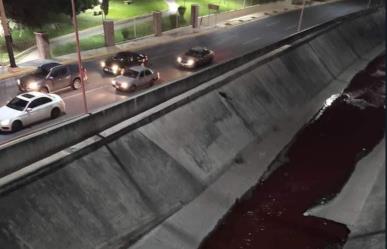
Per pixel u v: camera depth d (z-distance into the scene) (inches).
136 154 830.5
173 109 975.6
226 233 823.7
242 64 1322.6
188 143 958.4
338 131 1332.4
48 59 1403.8
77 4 1658.5
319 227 869.8
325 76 1759.4
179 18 2154.3
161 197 814.5
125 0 2175.2
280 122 1305.4
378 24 2689.5
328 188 1019.3
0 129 879.1
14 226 592.1
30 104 916.6
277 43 1560.0
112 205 726.5
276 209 916.0
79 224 663.8
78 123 753.0
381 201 919.0
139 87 1204.5
